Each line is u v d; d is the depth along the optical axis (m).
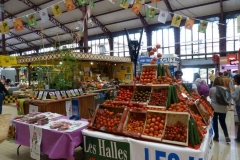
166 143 2.07
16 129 3.07
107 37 16.95
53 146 2.54
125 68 11.44
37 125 2.81
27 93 6.16
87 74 10.11
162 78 2.84
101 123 2.55
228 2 11.02
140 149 2.14
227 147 3.41
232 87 5.42
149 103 2.63
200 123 2.51
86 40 11.30
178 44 13.95
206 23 5.05
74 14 14.81
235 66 9.66
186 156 1.91
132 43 3.79
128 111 2.53
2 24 5.30
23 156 3.26
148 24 14.79
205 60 13.12
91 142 2.49
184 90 3.45
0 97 5.88
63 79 4.95
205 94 4.48
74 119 3.17
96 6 13.73
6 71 13.64
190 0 11.41
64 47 5.52
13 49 23.64
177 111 2.20
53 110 4.23
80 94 5.07
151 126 2.27
